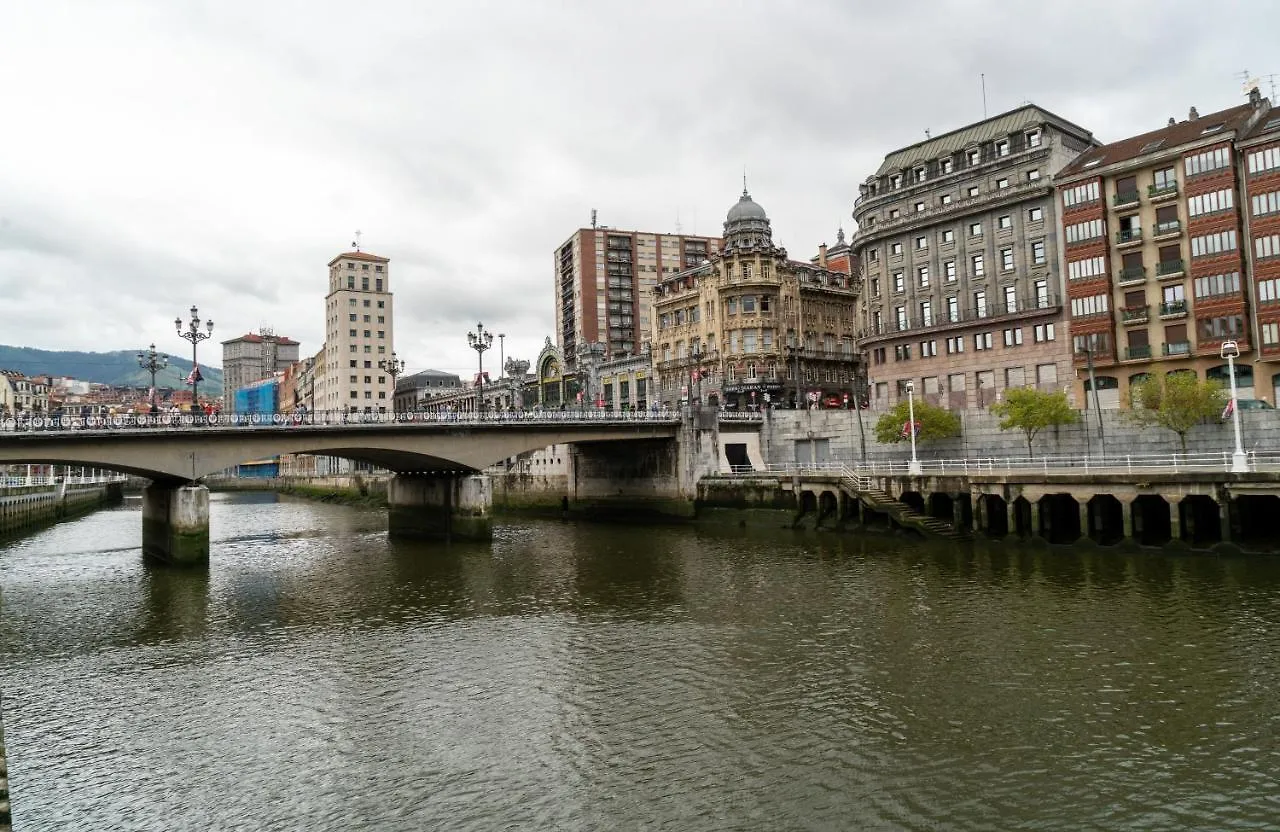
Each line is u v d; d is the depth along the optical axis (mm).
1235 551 39594
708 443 74125
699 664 26156
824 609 33188
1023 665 24734
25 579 46469
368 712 22766
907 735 19781
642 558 49875
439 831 15992
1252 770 17312
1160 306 64750
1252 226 60156
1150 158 65125
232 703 23891
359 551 57750
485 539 61438
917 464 57000
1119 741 18984
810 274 103938
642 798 17031
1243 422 53656
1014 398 60062
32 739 21297
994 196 74750
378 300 167375
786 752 19031
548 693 23859
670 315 106562
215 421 52188
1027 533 47750
